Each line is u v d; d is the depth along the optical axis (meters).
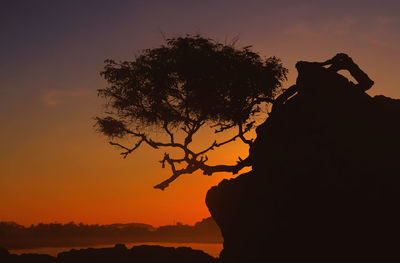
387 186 20.86
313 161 22.44
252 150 27.80
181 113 27.94
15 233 134.38
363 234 20.81
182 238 147.88
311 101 25.02
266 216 23.42
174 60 27.17
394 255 20.19
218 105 27.42
